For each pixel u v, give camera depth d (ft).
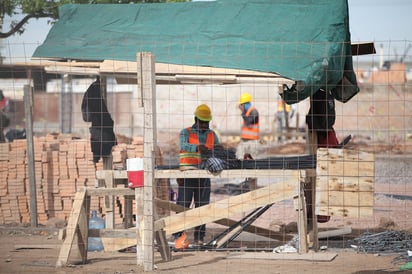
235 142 157.48
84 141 72.13
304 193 57.88
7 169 72.08
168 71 57.31
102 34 65.00
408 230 63.57
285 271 47.57
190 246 57.62
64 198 71.61
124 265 50.31
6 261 51.80
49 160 71.72
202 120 58.59
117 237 50.85
